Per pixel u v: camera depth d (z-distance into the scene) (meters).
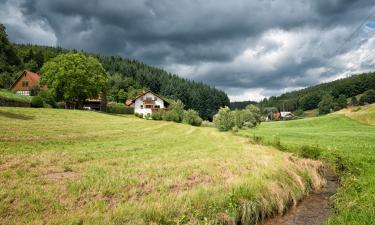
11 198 10.59
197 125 86.31
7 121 36.84
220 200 11.93
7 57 122.19
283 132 63.22
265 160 21.50
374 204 12.83
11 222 8.93
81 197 11.53
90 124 48.22
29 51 157.50
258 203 12.99
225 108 61.09
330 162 25.47
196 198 11.70
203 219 10.76
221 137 44.84
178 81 197.00
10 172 14.24
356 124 83.06
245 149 29.08
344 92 189.38
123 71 197.25
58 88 78.81
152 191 12.85
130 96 153.75
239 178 15.26
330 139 46.06
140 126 54.66
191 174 16.48
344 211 12.69
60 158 18.83
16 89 99.88
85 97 83.38
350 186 16.66
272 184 14.93
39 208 10.07
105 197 11.74
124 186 13.14
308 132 63.91
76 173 15.32
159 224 9.88
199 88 175.88
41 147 22.86
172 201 11.19
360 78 187.50
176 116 85.75
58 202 10.68
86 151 22.73
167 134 44.84
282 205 14.05
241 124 69.44
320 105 170.25
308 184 18.47
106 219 9.48
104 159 19.88
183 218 10.30
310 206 15.25
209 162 20.12
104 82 87.19
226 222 11.34
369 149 32.03
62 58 81.56
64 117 52.41
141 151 24.70
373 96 159.88
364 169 21.72
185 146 30.05
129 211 10.07
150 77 191.88
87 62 84.12
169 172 16.44
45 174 14.78
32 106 65.75
